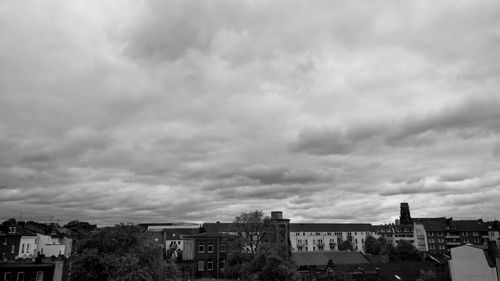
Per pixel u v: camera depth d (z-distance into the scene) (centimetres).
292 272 6109
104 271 4438
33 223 11450
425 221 18450
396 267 9469
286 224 11450
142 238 4941
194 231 14312
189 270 8731
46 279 5719
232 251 7706
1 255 8012
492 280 6512
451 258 7506
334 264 9288
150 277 4600
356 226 19125
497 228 17125
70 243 10538
